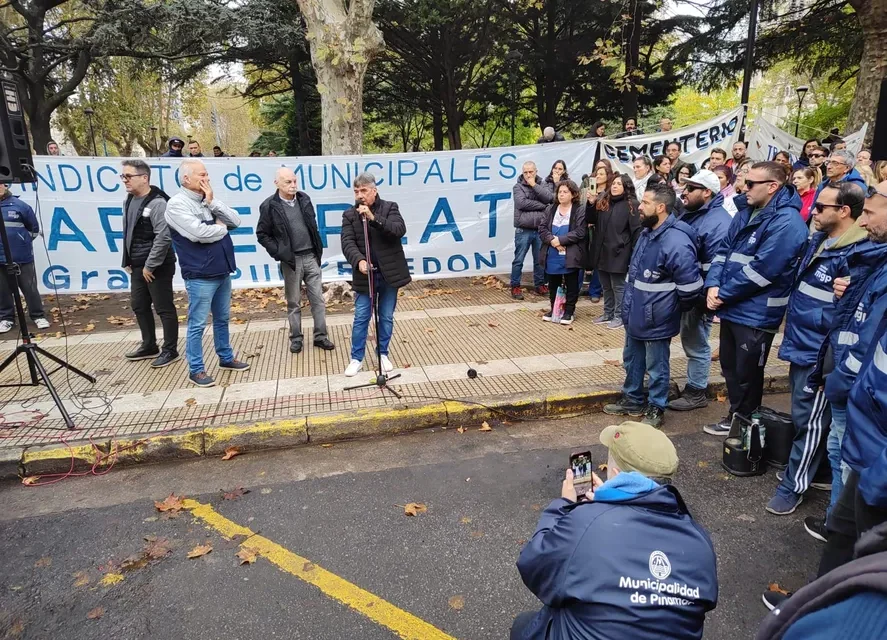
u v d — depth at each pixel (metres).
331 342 6.40
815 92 28.56
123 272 8.07
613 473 1.90
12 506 3.73
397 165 8.27
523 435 4.62
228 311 5.52
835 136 10.78
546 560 1.65
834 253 3.28
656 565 1.54
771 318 3.99
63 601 2.85
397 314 7.55
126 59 18.38
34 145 16.56
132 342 6.55
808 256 3.46
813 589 0.86
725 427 4.51
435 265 8.70
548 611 1.80
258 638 2.59
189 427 4.44
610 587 1.52
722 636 2.57
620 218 6.54
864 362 2.25
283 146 24.53
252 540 3.31
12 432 4.39
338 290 8.31
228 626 2.67
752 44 9.75
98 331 7.02
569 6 16.84
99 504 3.74
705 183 4.57
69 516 3.60
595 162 8.78
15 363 5.88
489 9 16.36
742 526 3.39
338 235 8.32
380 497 3.74
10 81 4.77
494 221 8.67
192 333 5.17
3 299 6.89
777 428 3.94
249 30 14.79
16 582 2.99
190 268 5.02
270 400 4.92
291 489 3.87
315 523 3.47
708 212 4.65
